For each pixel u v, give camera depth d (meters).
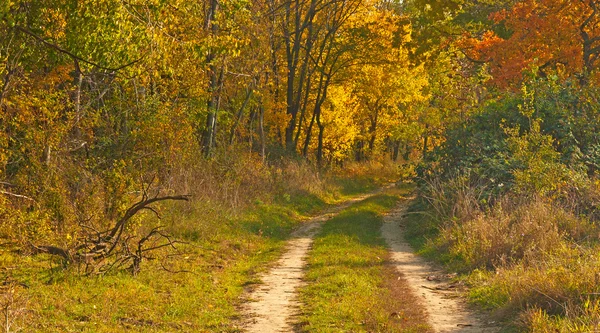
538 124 20.36
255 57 31.34
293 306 12.06
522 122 22.84
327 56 42.84
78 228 13.97
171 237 18.00
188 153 22.38
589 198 18.38
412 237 21.58
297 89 46.50
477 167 21.91
